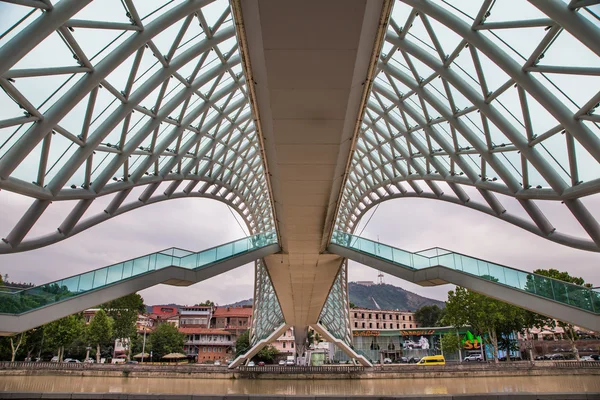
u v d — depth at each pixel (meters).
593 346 88.06
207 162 36.41
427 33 23.52
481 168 27.31
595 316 22.69
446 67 23.41
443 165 31.84
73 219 23.98
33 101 16.78
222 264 32.94
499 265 27.03
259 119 17.89
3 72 12.98
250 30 12.87
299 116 16.52
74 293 25.03
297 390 49.97
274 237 37.75
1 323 21.75
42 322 23.38
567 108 17.75
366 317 136.25
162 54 21.94
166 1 18.69
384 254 33.69
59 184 20.12
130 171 27.61
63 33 15.28
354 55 13.28
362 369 55.09
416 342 114.75
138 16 17.70
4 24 13.37
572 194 20.19
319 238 32.44
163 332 100.50
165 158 30.56
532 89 18.39
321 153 19.34
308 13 11.69
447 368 55.41
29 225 20.48
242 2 11.84
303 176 21.64
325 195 24.14
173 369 55.44
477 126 26.25
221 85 30.03
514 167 25.66
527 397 17.45
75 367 55.62
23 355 72.62
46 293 23.86
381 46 13.75
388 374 54.94
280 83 14.62
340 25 12.11
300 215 27.45
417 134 32.62
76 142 19.88
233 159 40.22
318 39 12.65
